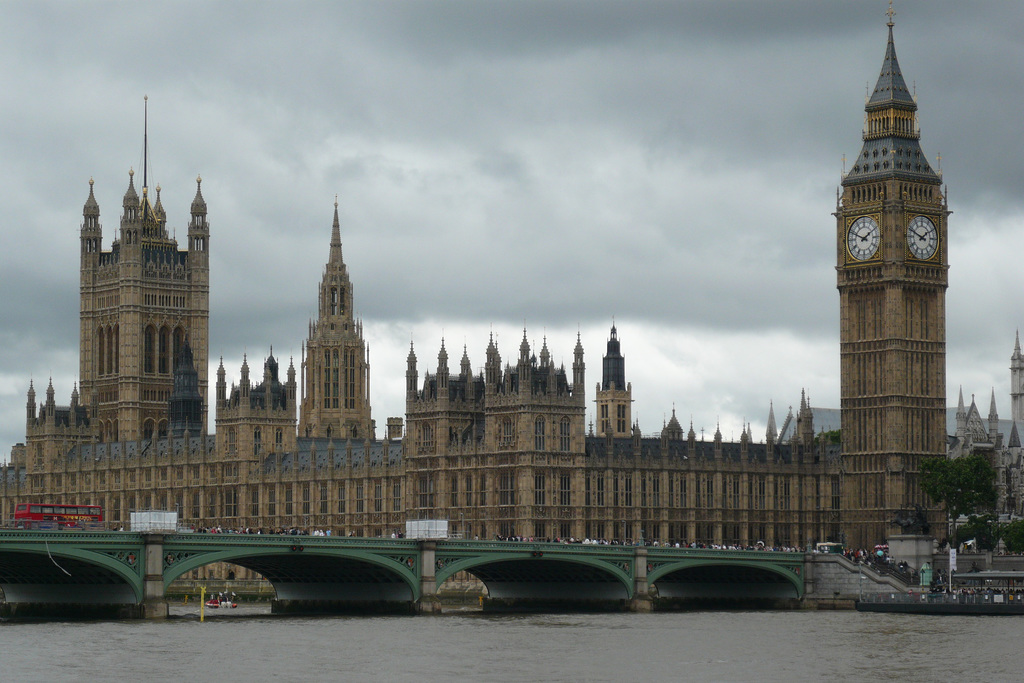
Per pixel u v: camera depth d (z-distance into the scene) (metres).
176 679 193.50
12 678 193.50
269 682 192.00
